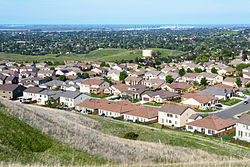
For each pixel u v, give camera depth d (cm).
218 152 3922
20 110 3716
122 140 3956
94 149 2986
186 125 5488
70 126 3912
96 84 9244
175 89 9238
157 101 7856
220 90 8206
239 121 5000
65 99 7650
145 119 5956
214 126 5184
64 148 2828
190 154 3497
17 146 2603
